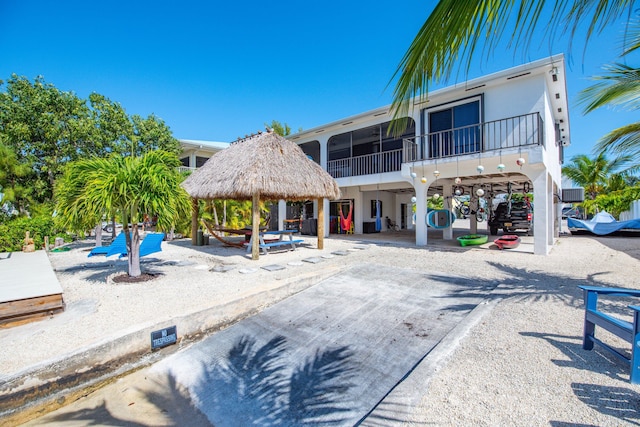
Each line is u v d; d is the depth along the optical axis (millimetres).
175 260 8805
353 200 18453
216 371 3533
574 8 1765
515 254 9461
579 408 2326
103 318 4242
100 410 2986
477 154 9633
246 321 4770
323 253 9914
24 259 8133
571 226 17359
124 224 6324
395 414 2363
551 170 11516
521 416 2264
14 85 13344
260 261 8641
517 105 9844
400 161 15570
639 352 2537
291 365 3541
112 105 16062
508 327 3805
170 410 2955
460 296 5145
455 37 1824
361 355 3639
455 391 2598
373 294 5523
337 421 2625
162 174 5863
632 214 20328
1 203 12180
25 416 2885
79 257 9148
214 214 17000
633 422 2160
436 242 13047
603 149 6434
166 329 3951
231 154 10906
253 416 2791
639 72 4824
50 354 3281
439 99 11359
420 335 3971
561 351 3184
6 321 3953
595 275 6465
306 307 5145
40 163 13875
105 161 5781
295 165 10047
